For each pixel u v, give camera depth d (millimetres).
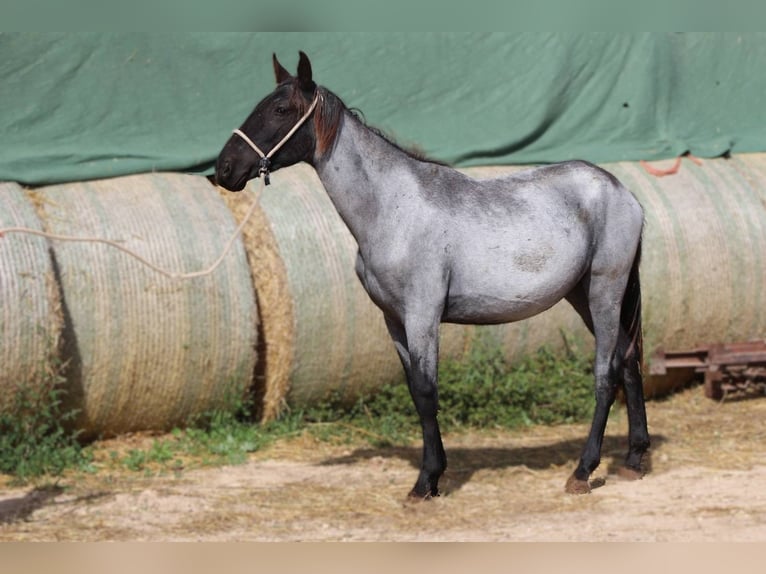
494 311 5805
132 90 7914
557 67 9078
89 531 5359
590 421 7734
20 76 7586
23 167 7109
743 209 8703
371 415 7617
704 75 9648
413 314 5625
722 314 8523
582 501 5820
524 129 8852
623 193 6031
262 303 7332
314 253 7289
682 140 9164
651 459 6707
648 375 8359
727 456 6750
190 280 6910
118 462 6652
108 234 6816
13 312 6355
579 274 5891
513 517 5547
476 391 7668
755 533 5156
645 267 8219
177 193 7285
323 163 5680
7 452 6473
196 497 5961
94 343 6707
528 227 5742
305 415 7523
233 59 8297
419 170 5777
